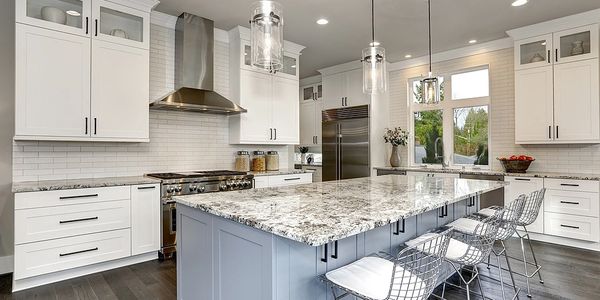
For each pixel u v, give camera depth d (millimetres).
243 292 1610
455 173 4746
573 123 3879
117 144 3600
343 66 6020
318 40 4703
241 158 4543
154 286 2705
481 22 4043
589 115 3777
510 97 4715
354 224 1433
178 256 2152
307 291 1617
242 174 3939
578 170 4156
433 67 5492
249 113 4391
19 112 2732
